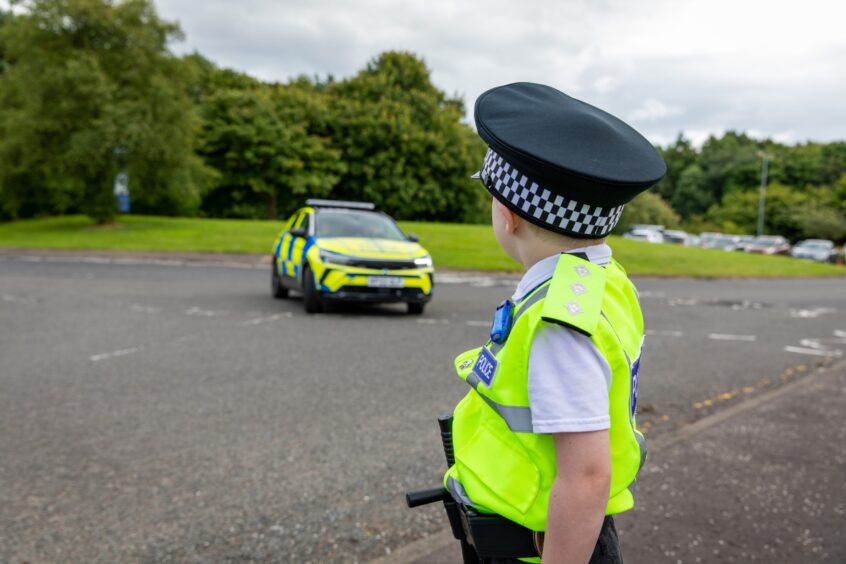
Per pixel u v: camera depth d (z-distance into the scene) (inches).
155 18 966.4
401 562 101.3
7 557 100.8
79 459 139.2
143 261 617.9
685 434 166.6
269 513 116.7
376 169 1724.9
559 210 39.3
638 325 46.8
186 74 1004.6
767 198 2721.5
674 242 1822.1
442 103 1971.0
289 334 283.4
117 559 100.9
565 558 38.5
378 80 1813.5
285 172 1609.3
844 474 140.7
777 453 153.0
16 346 249.3
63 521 112.4
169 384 198.7
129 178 999.0
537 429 38.0
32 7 920.9
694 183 3560.5
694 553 106.7
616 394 40.4
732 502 125.7
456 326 320.2
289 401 184.2
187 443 149.6
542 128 39.1
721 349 295.7
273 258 414.3
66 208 1326.3
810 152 3430.1
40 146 957.2
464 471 45.0
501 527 43.2
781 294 610.5
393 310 372.8
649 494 128.7
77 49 943.0
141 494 123.1
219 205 1648.6
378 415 173.6
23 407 173.8
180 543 106.0
